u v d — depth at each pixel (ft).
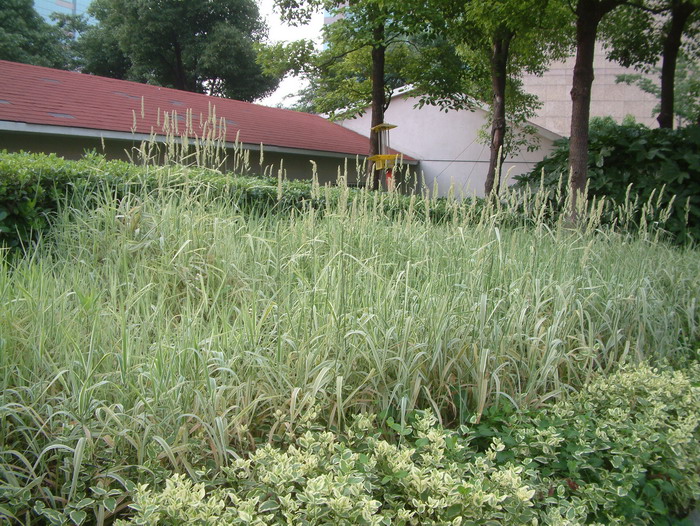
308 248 13.82
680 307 15.96
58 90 34.60
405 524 6.69
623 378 10.81
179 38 86.58
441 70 40.68
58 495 7.10
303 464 7.00
